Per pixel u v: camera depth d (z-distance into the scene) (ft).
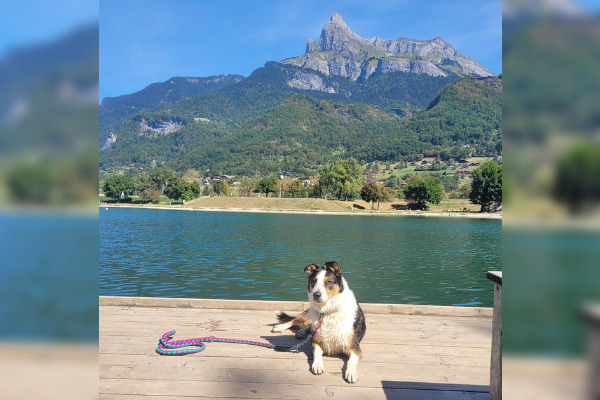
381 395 8.75
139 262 54.44
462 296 35.17
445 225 139.95
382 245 78.13
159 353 11.18
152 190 342.44
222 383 9.29
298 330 13.34
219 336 12.90
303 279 42.93
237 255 62.23
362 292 36.88
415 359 10.94
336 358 11.07
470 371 10.13
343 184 305.53
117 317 15.01
